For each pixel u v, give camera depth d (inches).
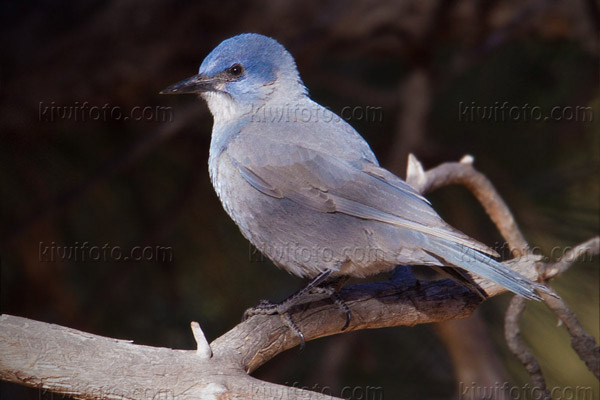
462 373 401.7
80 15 472.4
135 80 472.7
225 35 490.0
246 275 446.6
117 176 447.5
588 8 496.7
